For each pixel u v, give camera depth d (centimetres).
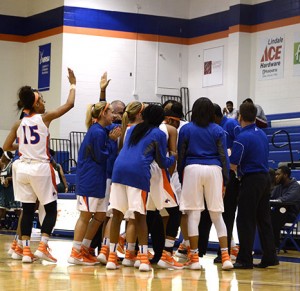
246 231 908
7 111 2377
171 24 2377
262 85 2155
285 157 1781
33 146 896
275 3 2123
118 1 2297
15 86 2384
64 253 1066
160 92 2352
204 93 2331
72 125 2223
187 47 2386
